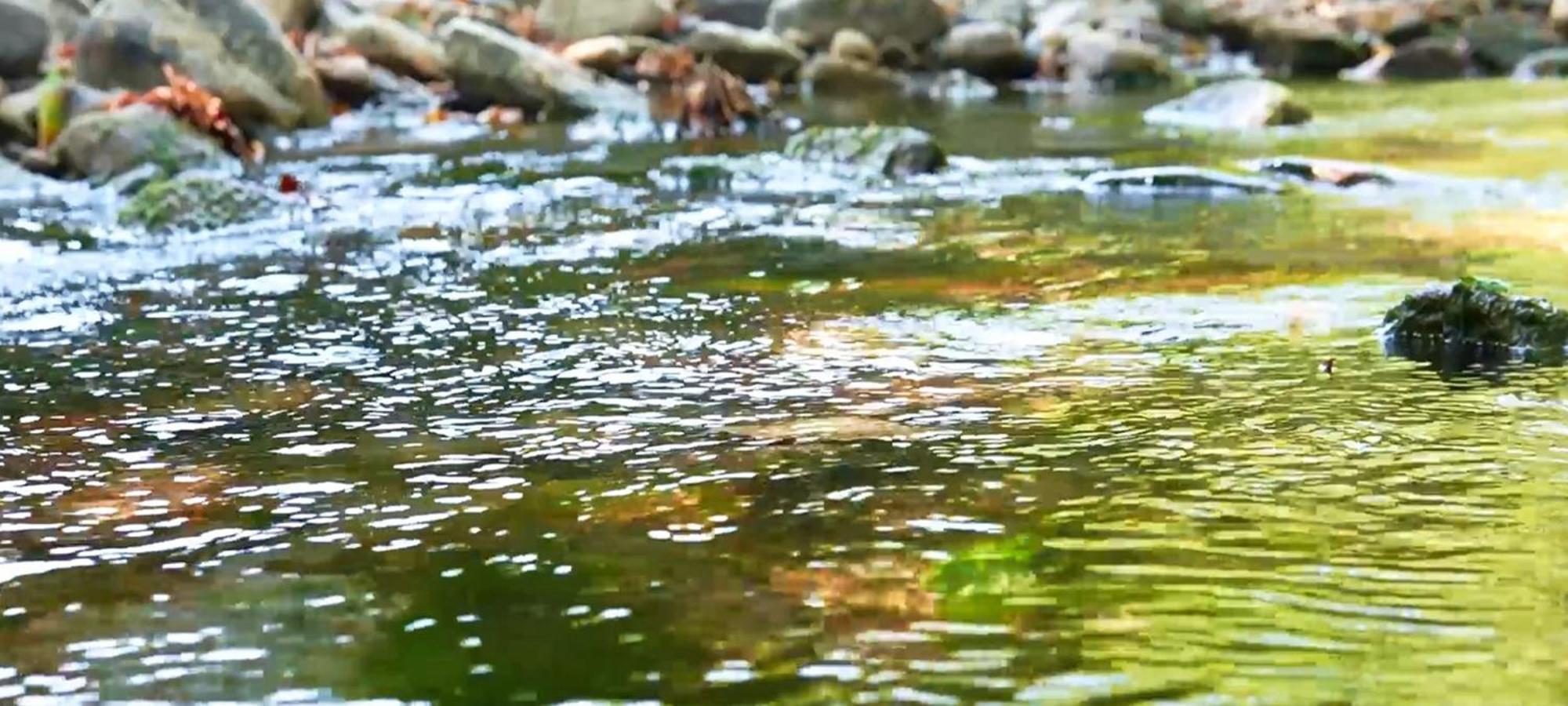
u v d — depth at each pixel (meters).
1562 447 2.30
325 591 1.83
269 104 5.05
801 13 6.82
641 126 5.16
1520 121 5.00
